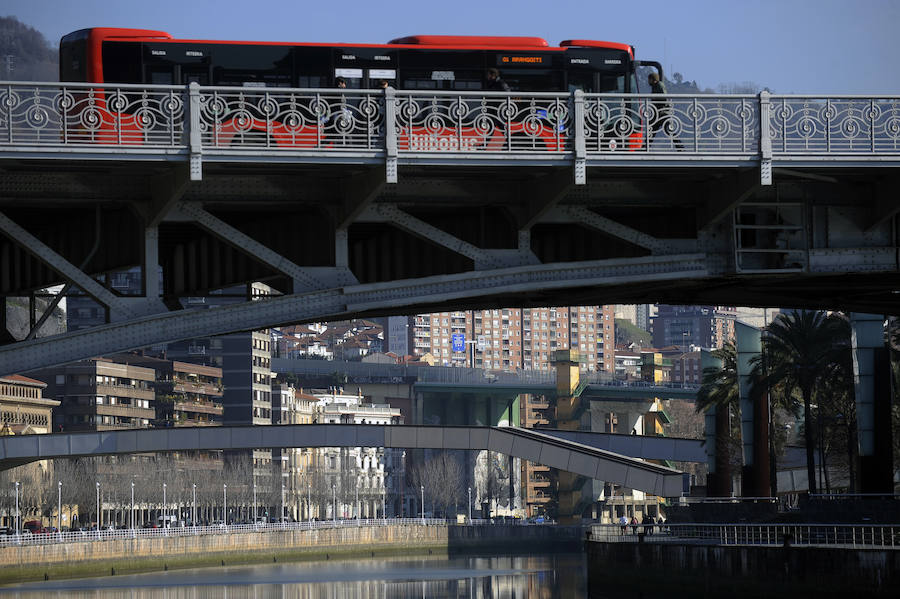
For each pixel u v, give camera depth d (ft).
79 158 118.83
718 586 274.16
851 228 139.03
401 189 132.87
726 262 138.00
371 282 144.25
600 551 345.51
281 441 489.67
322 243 137.28
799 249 138.00
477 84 153.48
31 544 554.87
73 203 129.49
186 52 144.56
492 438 495.82
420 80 151.64
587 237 144.97
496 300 155.43
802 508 329.11
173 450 484.33
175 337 125.39
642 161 127.85
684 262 137.08
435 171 128.98
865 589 229.04
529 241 135.74
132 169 124.98
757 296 165.99
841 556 234.99
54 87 119.85
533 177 133.18
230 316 126.62
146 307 126.00
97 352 123.03
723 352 495.41
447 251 143.33
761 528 280.92
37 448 471.21
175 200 124.16
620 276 135.33
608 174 132.77
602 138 127.95
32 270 146.92
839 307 178.19
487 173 130.52
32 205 131.44
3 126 118.32
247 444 485.15
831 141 131.64
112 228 137.90
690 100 130.52
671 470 466.29
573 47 157.79
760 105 130.72
